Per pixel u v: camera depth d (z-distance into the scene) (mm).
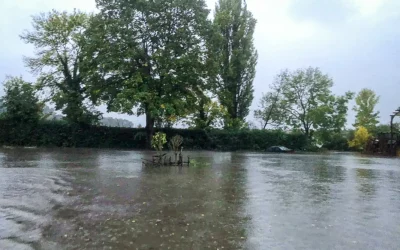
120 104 32375
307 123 50969
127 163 19188
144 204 8453
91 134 38031
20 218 7074
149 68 36062
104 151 30984
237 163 21297
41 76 39812
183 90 36781
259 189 10992
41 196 9289
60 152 27859
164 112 34188
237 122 44531
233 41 44219
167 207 8172
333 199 9438
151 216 7301
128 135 39000
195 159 24062
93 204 8398
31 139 36312
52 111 40375
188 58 34750
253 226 6633
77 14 39688
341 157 31609
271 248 5414
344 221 7059
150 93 33562
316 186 11852
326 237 5969
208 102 39500
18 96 35625
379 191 10914
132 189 10578
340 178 14281
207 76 37375
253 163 21656
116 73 36031
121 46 34469
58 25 38344
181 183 11984
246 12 44625
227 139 42781
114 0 35469
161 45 36125
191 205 8422
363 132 47031
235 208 8164
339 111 50562
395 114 37812
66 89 39094
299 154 37344
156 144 20219
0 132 35594
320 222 6957
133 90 32938
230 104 43750
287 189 11078
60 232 6160
